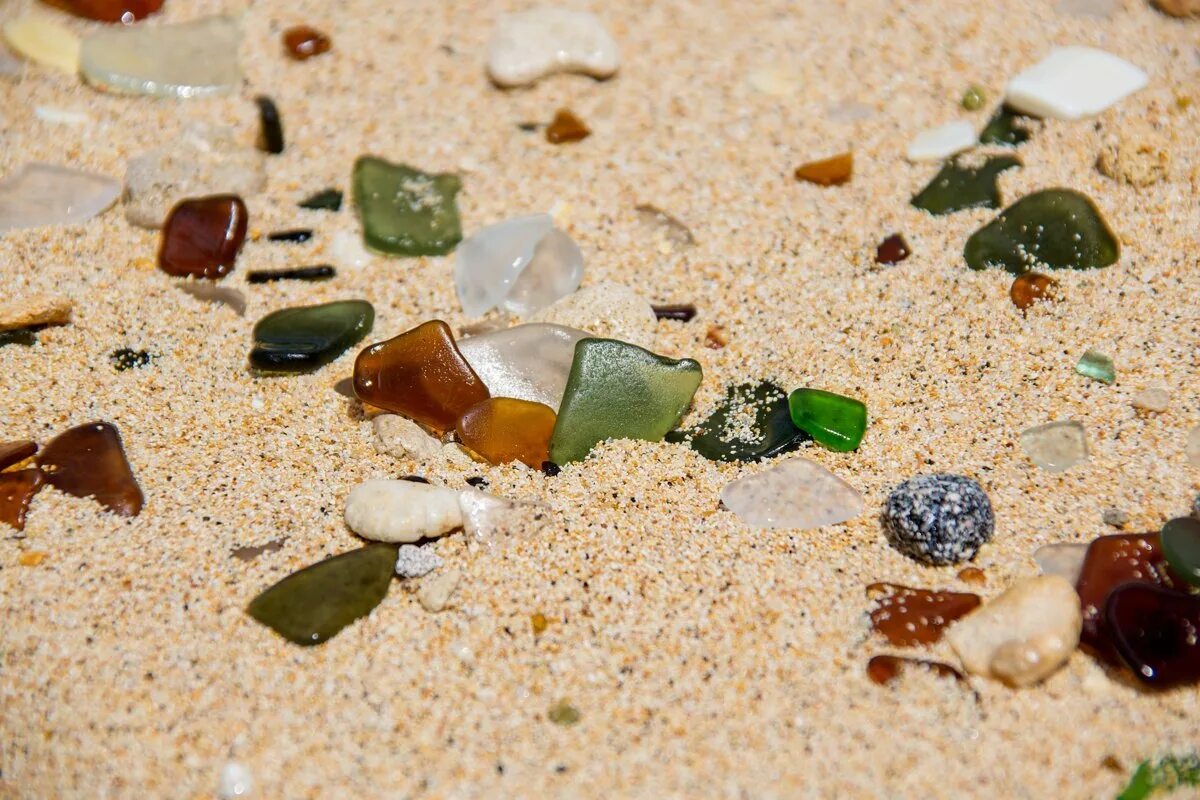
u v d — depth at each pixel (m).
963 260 0.42
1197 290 0.41
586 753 0.35
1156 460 0.38
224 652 0.36
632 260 0.43
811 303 0.42
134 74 0.46
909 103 0.45
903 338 0.41
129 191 0.43
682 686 0.36
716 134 0.45
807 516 0.38
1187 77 0.45
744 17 0.48
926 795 0.34
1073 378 0.40
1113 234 0.42
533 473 0.39
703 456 0.39
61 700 0.36
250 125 0.45
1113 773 0.35
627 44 0.47
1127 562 0.36
